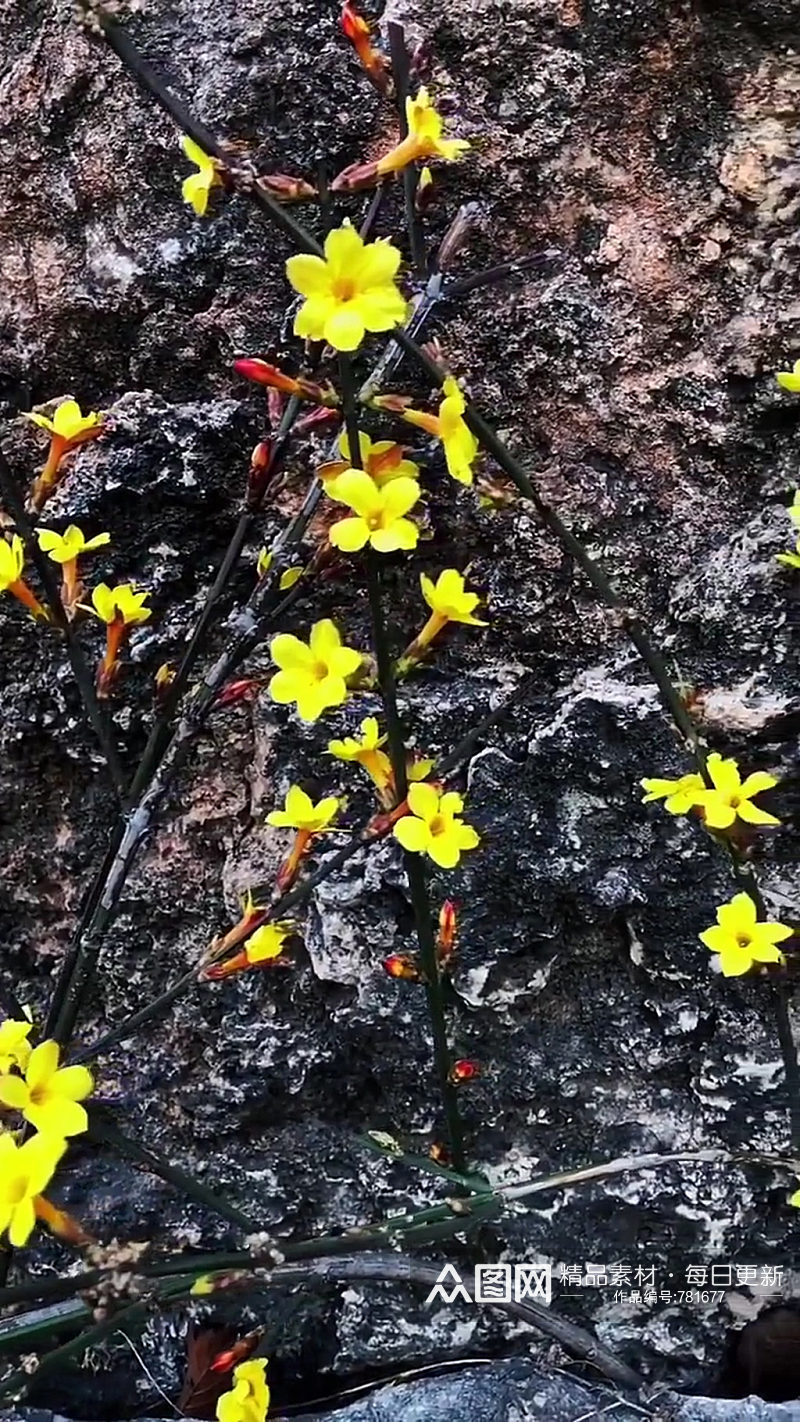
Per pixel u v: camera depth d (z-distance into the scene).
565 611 0.49
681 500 0.48
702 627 0.48
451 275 0.46
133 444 0.49
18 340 0.50
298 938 0.51
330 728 0.50
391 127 0.46
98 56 0.47
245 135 0.46
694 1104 0.50
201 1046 0.53
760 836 0.48
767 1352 0.50
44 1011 0.55
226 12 0.46
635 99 0.46
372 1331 0.51
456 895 0.49
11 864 0.55
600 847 0.49
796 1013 0.49
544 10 0.45
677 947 0.49
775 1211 0.49
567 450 0.48
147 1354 0.52
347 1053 0.51
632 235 0.47
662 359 0.47
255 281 0.47
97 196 0.48
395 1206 0.51
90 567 0.50
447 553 0.49
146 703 0.51
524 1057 0.50
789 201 0.46
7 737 0.53
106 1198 0.52
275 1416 0.52
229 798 0.52
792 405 0.46
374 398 0.35
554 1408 0.47
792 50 0.45
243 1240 0.52
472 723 0.49
